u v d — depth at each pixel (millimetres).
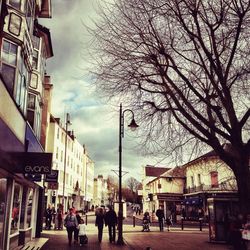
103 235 23609
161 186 50125
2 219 12758
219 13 11266
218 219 18922
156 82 11891
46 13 21250
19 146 12727
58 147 49531
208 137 10836
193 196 44000
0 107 9758
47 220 27422
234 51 10688
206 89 11680
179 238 21516
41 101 21578
